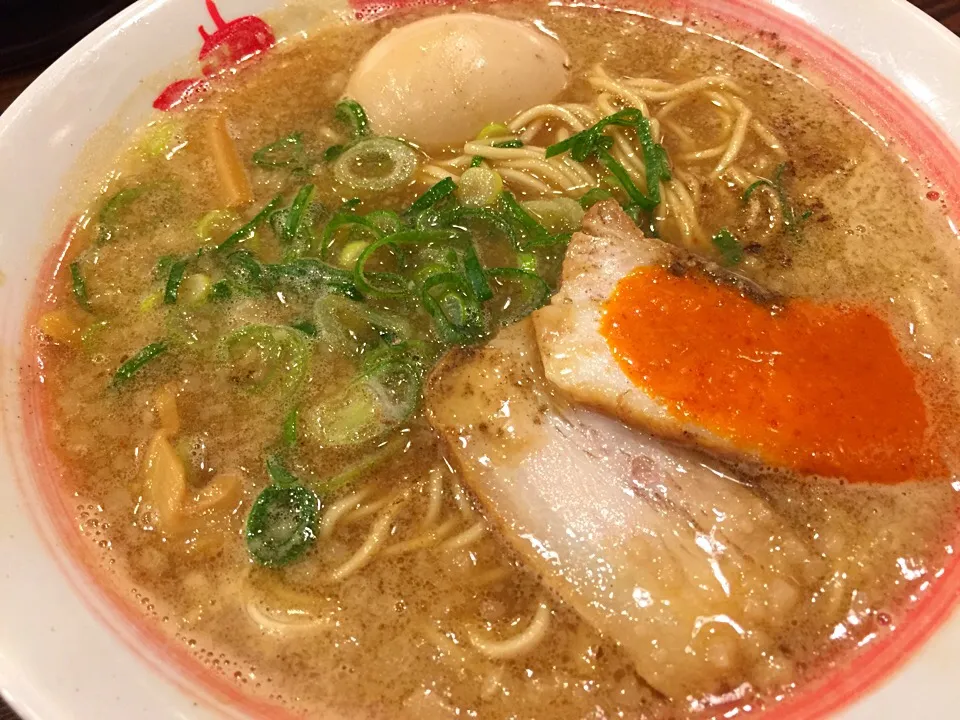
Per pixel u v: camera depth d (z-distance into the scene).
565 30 0.20
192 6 0.18
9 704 0.10
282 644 0.12
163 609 0.12
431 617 0.13
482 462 0.13
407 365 0.15
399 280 0.15
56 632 0.11
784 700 0.12
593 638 0.12
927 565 0.12
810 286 0.15
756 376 0.13
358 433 0.14
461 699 0.12
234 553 0.13
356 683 0.12
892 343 0.14
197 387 0.15
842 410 0.13
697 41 0.20
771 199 0.17
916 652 0.11
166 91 0.18
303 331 0.15
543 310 0.14
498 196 0.17
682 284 0.14
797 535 0.13
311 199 0.17
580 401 0.13
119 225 0.17
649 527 0.13
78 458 0.14
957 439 0.13
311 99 0.19
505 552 0.13
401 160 0.18
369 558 0.13
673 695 0.12
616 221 0.15
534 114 0.18
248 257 0.16
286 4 0.19
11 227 0.15
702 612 0.12
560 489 0.13
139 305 0.15
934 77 0.17
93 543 0.13
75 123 0.17
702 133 0.18
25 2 0.20
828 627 0.12
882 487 0.13
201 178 0.17
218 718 0.11
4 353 0.14
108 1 0.21
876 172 0.17
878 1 0.18
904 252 0.16
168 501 0.13
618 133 0.18
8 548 0.12
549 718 0.12
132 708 0.11
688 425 0.13
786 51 0.19
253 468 0.14
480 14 0.19
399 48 0.18
